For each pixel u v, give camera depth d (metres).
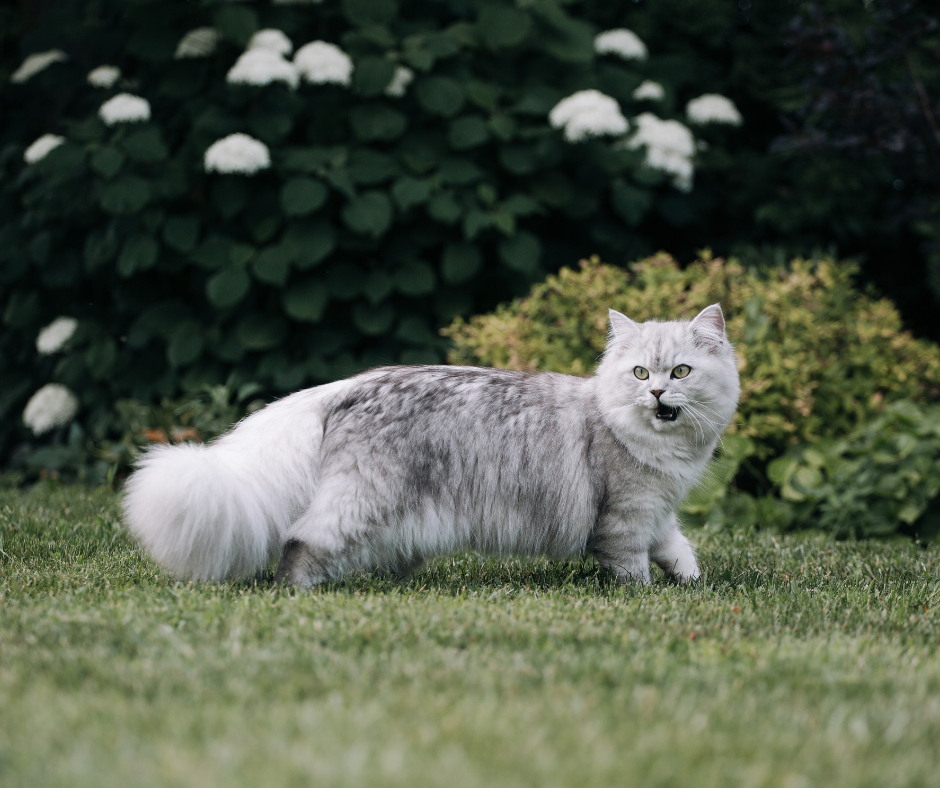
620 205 7.24
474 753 1.94
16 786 1.78
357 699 2.26
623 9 8.76
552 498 3.81
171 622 2.97
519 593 3.59
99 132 6.96
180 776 1.80
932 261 7.77
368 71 6.81
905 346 6.61
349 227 6.78
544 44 7.52
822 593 3.71
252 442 3.68
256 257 6.65
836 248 8.55
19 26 8.71
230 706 2.21
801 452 5.87
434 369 3.89
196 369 6.98
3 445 7.91
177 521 3.36
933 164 7.24
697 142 8.07
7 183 8.03
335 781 1.79
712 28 8.52
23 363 8.03
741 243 8.02
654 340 3.82
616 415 3.82
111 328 7.39
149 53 7.12
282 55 7.01
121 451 6.54
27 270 7.69
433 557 4.02
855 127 7.14
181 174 6.86
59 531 4.60
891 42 7.02
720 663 2.66
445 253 6.90
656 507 3.89
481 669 2.51
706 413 3.87
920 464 5.52
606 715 2.19
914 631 3.14
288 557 3.56
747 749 2.03
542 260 7.53
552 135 7.23
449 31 7.33
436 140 7.12
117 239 7.00
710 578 4.04
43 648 2.65
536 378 4.02
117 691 2.30
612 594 3.58
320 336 6.88
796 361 5.87
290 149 6.86
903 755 2.03
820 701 2.36
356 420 3.67
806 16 7.63
